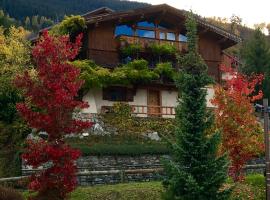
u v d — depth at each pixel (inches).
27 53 1184.8
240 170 830.5
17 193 669.9
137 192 762.8
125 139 1142.3
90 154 988.6
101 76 1248.2
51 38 671.1
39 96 645.3
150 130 1206.9
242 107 807.7
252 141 802.8
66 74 660.7
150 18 1453.0
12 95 1121.4
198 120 607.5
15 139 1074.1
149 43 1412.4
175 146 602.5
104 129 1166.3
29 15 3804.1
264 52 2015.3
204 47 1539.1
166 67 1365.7
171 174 603.2
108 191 765.9
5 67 1140.5
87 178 880.3
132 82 1337.4
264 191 826.8
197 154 601.0
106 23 1370.6
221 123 802.8
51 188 639.8
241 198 762.8
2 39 1224.2
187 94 617.6
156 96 1425.9
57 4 4168.3
